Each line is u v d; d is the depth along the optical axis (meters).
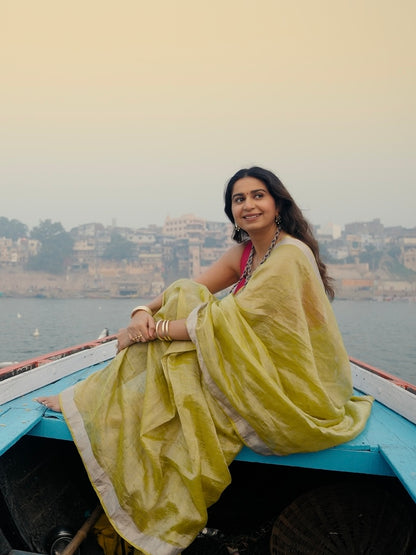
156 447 1.73
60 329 48.03
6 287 137.12
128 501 1.71
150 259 148.25
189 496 1.63
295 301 1.86
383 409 2.49
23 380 2.50
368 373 3.06
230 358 1.76
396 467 1.64
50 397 2.14
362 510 1.89
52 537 2.06
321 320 1.95
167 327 1.91
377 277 142.38
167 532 1.61
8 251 145.12
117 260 147.62
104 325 53.16
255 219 2.14
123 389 1.91
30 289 137.62
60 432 2.00
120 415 1.87
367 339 43.00
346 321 66.75
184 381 1.80
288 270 1.89
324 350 1.97
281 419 1.70
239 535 2.35
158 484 1.69
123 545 2.08
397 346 37.72
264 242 2.23
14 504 1.99
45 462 2.28
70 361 3.18
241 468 2.54
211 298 2.07
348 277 138.25
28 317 65.06
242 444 1.77
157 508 1.66
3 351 31.78
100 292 136.38
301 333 1.85
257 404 1.70
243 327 1.83
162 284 142.12
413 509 2.04
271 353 1.85
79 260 148.00
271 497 2.50
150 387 1.85
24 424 1.93
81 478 2.46
